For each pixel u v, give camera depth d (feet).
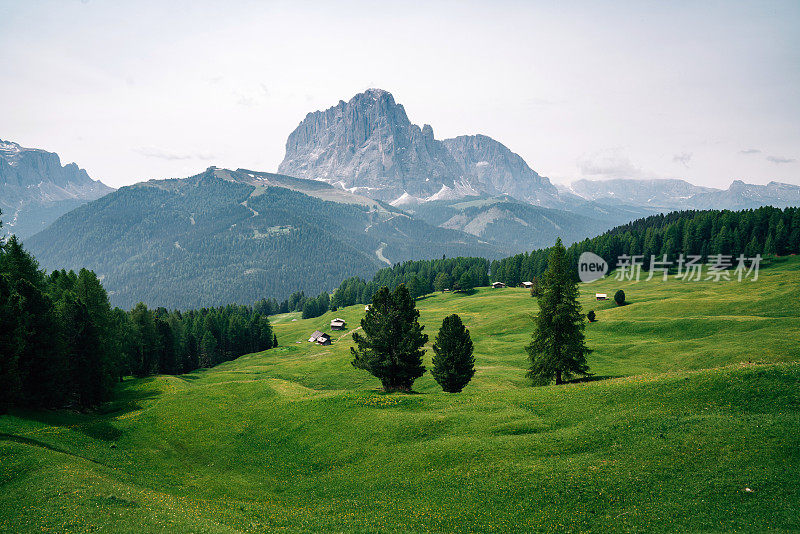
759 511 80.07
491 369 286.05
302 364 352.49
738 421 107.55
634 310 383.86
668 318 324.60
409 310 196.65
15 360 161.17
